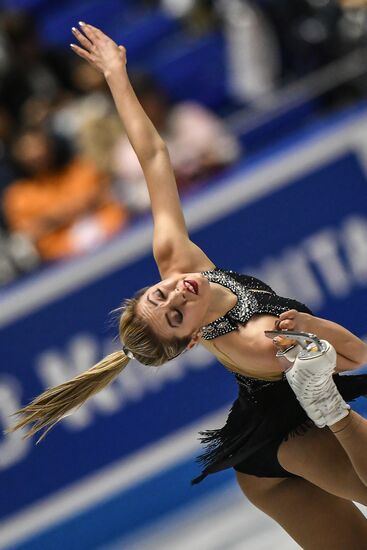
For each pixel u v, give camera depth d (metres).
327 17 19.31
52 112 19.27
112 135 18.52
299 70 19.84
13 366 16.80
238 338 9.04
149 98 18.55
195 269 9.49
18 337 16.78
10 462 16.73
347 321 16.97
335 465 9.12
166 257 9.54
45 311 16.78
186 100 21.58
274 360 8.95
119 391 16.84
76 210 17.69
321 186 17.06
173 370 16.86
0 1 24.16
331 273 17.03
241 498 15.87
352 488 9.08
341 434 8.69
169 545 15.38
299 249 17.03
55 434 16.80
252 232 17.00
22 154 18.19
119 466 16.81
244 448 9.30
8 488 16.72
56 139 18.48
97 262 16.81
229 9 21.28
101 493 16.77
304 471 9.30
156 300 8.86
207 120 18.42
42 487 16.77
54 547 16.70
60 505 16.77
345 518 9.67
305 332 8.52
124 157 17.89
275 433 9.23
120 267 16.81
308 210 17.03
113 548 16.34
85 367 16.81
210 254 16.98
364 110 17.09
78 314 16.81
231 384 16.86
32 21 21.53
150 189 9.80
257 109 18.83
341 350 8.98
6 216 18.12
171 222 9.65
